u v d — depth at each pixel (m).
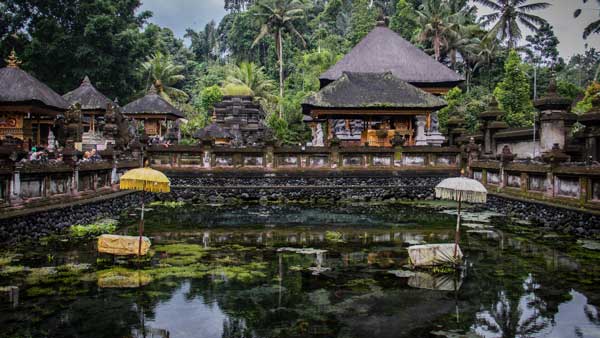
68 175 14.04
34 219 11.77
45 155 18.17
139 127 39.44
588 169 12.56
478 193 9.16
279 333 6.20
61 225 12.99
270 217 16.69
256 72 55.50
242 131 38.91
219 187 21.92
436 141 27.73
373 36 34.19
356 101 24.39
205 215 17.14
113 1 47.50
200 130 36.97
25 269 9.12
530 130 21.70
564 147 18.41
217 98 50.84
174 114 36.62
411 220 15.95
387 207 19.70
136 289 7.99
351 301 7.48
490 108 25.53
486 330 6.36
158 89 51.12
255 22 64.75
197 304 7.27
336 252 11.00
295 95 50.78
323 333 6.21
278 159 22.45
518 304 7.39
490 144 25.38
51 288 7.96
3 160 10.80
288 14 55.66
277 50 56.72
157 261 9.97
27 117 24.83
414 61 32.41
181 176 21.97
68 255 10.30
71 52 42.75
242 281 8.53
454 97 40.28
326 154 22.56
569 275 8.98
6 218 10.59
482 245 11.77
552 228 14.07
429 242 12.16
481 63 50.31
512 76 37.09
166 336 6.06
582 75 54.88
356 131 28.64
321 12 75.19
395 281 8.61
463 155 22.69
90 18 42.06
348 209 19.02
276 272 9.16
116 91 46.59
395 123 26.44
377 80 26.55
